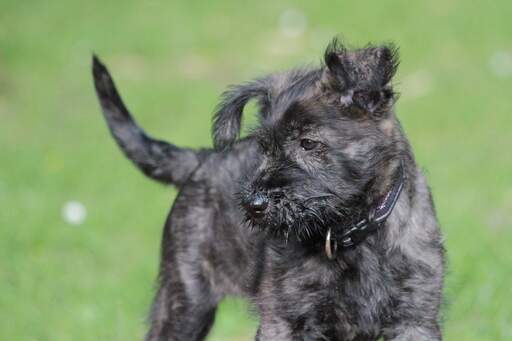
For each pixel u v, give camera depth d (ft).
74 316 36.47
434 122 60.75
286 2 87.35
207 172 29.71
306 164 24.79
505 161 53.42
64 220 46.60
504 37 75.10
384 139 25.04
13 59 76.89
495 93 65.16
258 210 24.29
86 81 72.95
